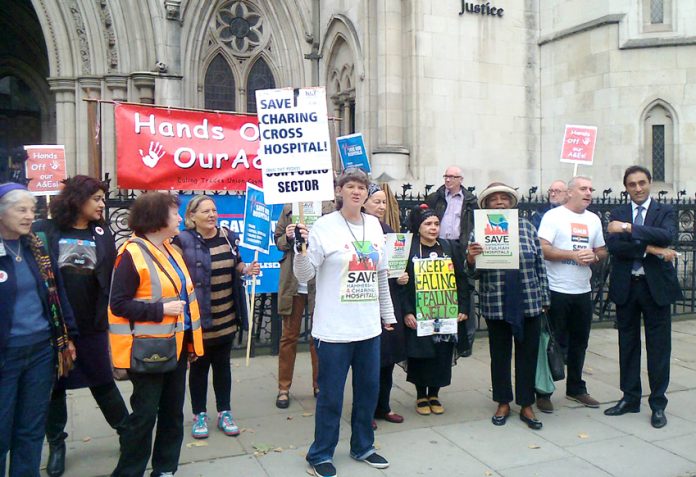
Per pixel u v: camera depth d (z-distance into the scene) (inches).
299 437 196.1
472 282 224.4
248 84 626.8
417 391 220.7
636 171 213.5
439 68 459.2
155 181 268.8
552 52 484.7
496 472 172.1
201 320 189.8
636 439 195.8
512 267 198.8
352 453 179.5
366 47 465.1
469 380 258.4
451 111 463.8
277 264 291.4
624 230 205.8
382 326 202.8
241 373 265.6
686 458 181.6
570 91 469.7
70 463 176.6
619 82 435.2
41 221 171.6
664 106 429.4
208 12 595.8
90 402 228.2
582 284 224.2
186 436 196.2
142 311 147.2
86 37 548.4
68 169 553.3
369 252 171.2
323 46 571.8
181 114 273.4
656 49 427.2
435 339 208.8
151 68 551.8
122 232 273.9
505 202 208.2
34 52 752.3
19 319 143.3
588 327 227.9
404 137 457.1
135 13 545.6
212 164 279.0
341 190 171.9
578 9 462.0
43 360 147.9
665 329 207.6
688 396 237.8
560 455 183.6
